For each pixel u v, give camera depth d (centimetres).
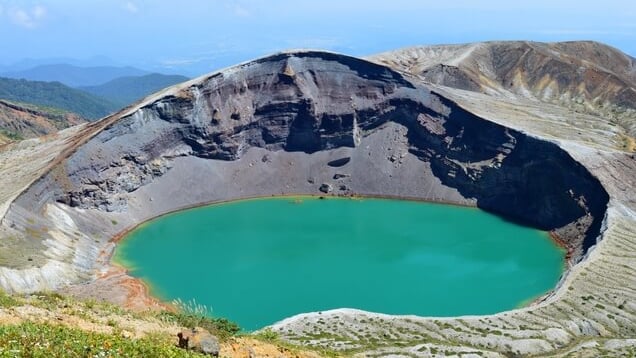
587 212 15325
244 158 19212
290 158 19675
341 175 19400
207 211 17050
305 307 10706
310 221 16325
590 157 16450
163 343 3362
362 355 7144
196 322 4194
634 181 16075
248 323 9925
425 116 19900
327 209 17525
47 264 11338
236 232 15200
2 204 12694
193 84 18275
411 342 8250
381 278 12262
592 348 8262
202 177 18100
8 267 10550
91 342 2998
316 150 19888
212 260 13125
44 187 14100
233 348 3791
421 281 12144
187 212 16900
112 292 10975
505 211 17425
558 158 16600
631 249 12700
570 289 10769
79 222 14375
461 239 15038
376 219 16600
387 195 18888
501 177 17875
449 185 18762
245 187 18588
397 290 11631
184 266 12719
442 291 11638
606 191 15162
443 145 19362
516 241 14988
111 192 15762
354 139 19925
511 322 9369
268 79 19725
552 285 12006
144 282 11750
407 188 18975
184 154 18125
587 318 9644
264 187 18812
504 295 11462
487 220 16750
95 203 15238
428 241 14850
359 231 15488
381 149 19862
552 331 8988
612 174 16050
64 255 12300
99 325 3656
